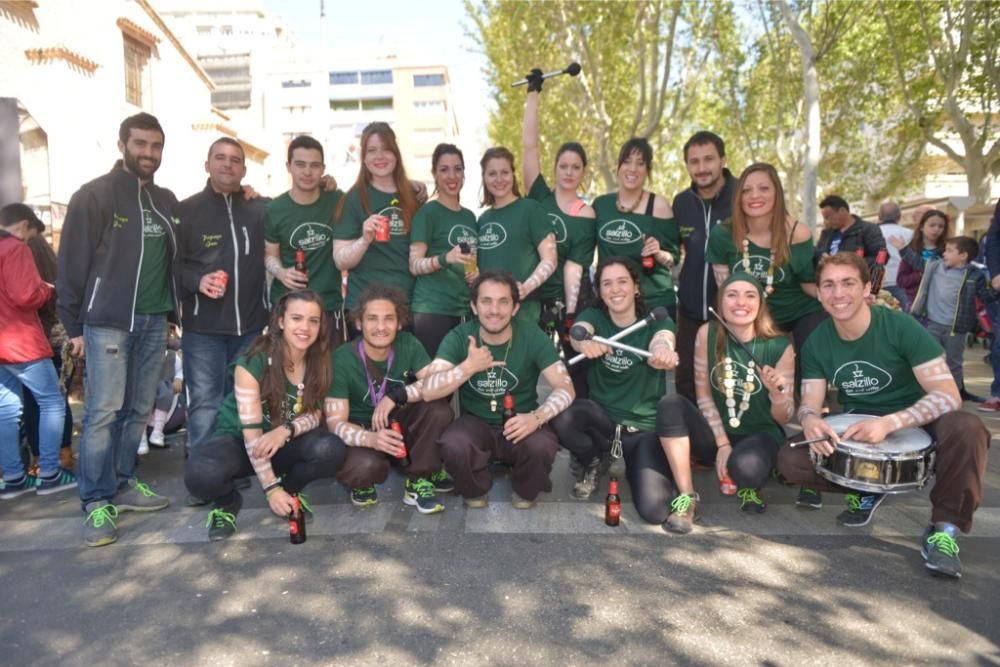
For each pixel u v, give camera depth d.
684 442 3.61
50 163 11.09
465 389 4.06
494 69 19.27
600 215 4.98
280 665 2.47
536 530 3.61
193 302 4.32
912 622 2.69
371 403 3.94
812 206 12.07
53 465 4.39
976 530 3.53
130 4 13.65
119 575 3.17
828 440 3.27
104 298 3.66
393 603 2.87
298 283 4.46
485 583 3.03
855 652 2.50
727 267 4.50
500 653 2.52
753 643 2.56
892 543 3.41
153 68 14.73
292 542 3.47
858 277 3.46
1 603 2.93
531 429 3.70
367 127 4.59
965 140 15.21
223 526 3.56
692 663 2.45
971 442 3.08
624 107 17.91
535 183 5.62
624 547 3.38
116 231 3.71
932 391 3.33
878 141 22.56
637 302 4.07
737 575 3.08
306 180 4.58
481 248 4.74
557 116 19.17
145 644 2.61
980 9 14.00
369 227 4.35
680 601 2.86
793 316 4.51
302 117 63.50
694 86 17.44
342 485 4.01
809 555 3.28
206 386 4.38
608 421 3.95
